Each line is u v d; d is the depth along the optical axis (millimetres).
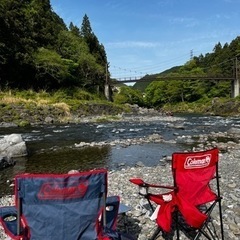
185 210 4582
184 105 94125
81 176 3670
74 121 34875
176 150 17266
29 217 3639
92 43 97438
